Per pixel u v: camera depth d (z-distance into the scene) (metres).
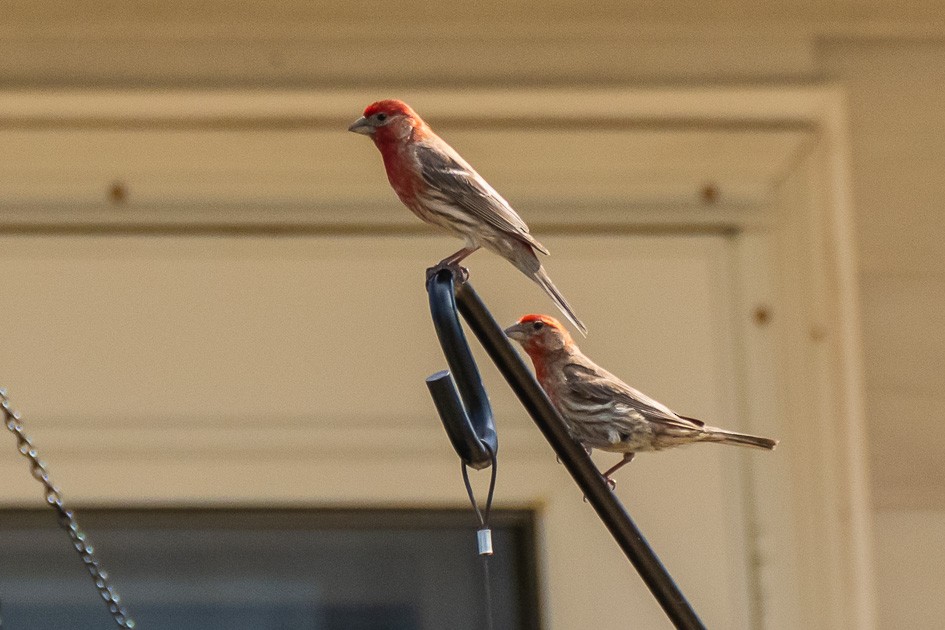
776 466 13.01
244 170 13.17
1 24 13.28
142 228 13.11
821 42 13.70
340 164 13.18
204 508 12.84
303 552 12.85
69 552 12.79
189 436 12.86
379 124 10.63
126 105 13.15
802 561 12.90
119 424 12.88
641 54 13.52
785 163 13.38
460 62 13.41
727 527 12.90
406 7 13.40
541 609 12.68
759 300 13.24
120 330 12.99
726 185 13.34
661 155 13.31
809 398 13.10
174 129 13.16
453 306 8.66
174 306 13.03
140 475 12.81
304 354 12.99
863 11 13.67
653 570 8.63
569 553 12.70
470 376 8.66
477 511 8.43
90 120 13.15
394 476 12.86
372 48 13.38
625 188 13.28
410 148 10.54
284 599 12.80
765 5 13.58
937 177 13.61
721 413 13.08
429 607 12.80
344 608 12.81
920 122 13.66
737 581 12.86
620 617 12.66
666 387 13.10
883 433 13.27
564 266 13.17
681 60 13.53
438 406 8.37
